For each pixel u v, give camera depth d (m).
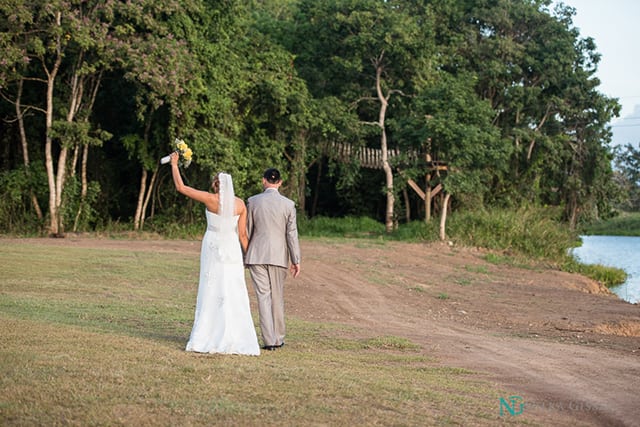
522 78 37.47
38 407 4.93
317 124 30.09
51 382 5.51
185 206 28.31
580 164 38.19
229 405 5.20
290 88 29.83
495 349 9.48
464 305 15.25
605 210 40.59
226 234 7.21
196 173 27.83
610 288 23.55
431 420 5.22
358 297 15.27
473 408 5.76
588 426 5.57
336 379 6.25
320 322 11.48
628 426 5.68
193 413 4.98
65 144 23.72
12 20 21.31
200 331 7.14
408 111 33.19
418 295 16.25
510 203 35.12
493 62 35.19
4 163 27.33
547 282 20.39
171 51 23.66
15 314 9.21
